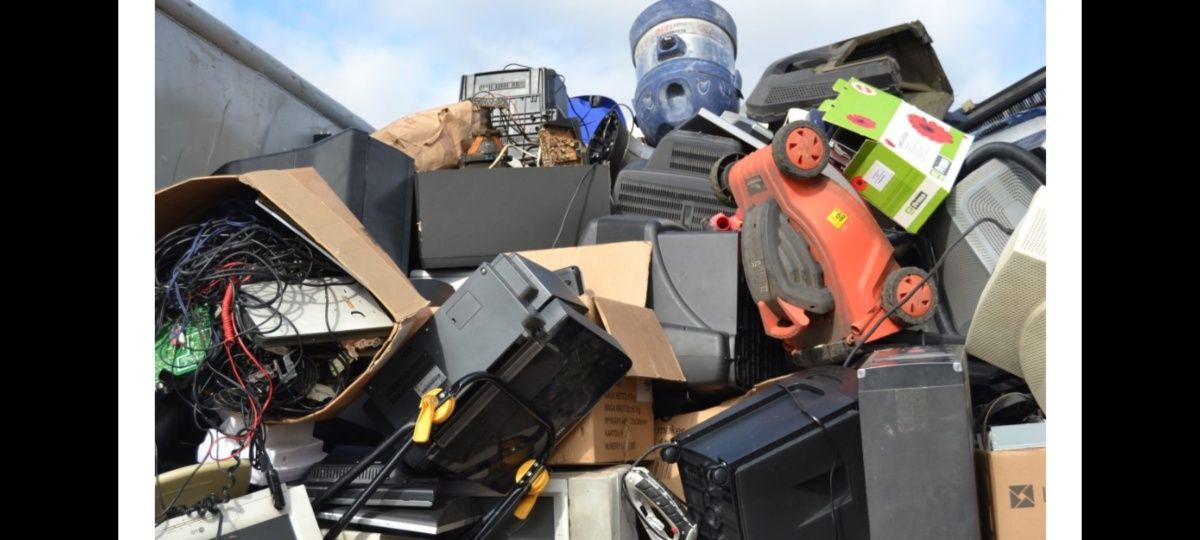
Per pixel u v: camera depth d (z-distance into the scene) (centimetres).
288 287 189
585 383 198
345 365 193
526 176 291
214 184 196
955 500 153
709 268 254
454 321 193
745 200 249
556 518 197
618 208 315
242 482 180
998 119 304
